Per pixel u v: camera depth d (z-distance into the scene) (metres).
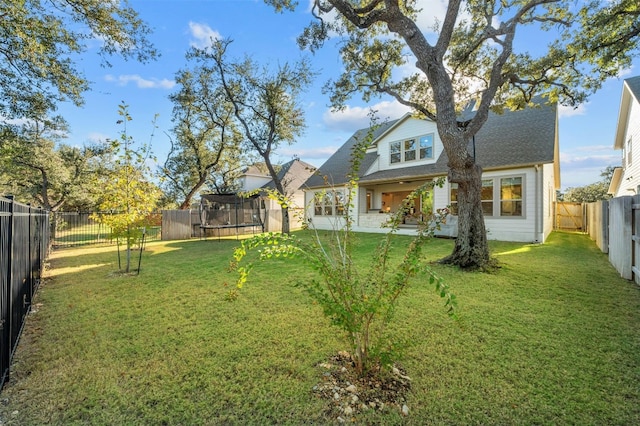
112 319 3.73
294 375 2.44
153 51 7.98
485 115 6.46
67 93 7.62
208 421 1.96
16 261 3.12
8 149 10.13
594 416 1.95
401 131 14.55
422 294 4.48
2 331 2.34
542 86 8.44
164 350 2.90
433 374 2.42
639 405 2.04
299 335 3.16
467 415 1.97
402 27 6.03
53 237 11.54
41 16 6.31
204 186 22.44
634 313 3.66
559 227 16.14
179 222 14.56
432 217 2.44
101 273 6.43
